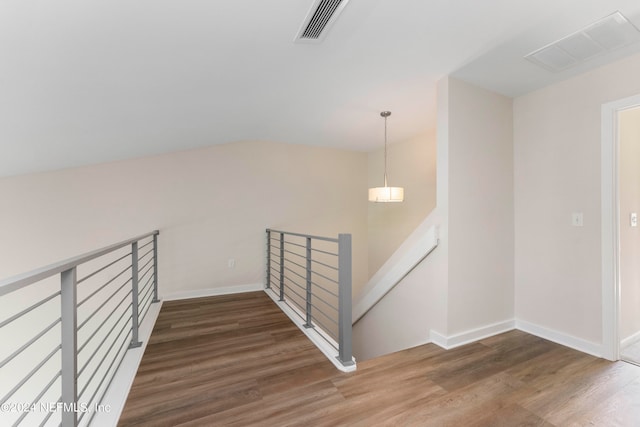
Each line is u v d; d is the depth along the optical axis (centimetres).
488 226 260
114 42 146
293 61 201
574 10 161
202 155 393
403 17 162
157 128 282
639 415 155
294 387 182
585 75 229
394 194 335
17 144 234
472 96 251
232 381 188
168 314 318
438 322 247
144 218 363
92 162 335
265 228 429
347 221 493
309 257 279
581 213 231
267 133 390
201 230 391
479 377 192
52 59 145
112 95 198
